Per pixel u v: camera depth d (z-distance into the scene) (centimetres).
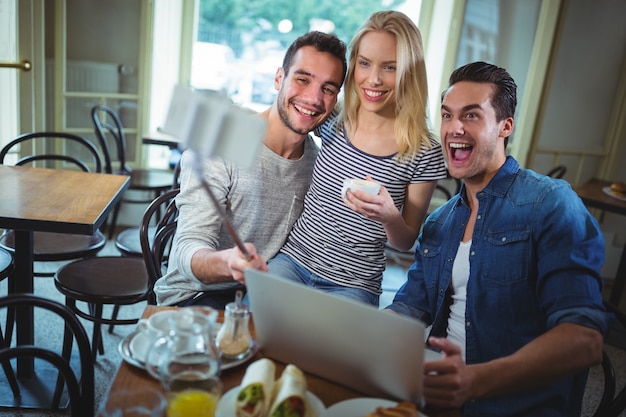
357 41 159
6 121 334
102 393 203
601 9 380
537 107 376
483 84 128
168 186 328
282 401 83
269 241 164
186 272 135
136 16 354
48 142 356
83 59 352
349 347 92
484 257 129
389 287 347
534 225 123
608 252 414
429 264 142
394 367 89
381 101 157
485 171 133
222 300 158
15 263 187
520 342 125
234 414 86
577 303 108
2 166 223
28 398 192
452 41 366
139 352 101
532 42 370
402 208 174
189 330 85
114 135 341
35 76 330
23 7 315
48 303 106
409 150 159
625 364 274
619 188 312
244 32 473
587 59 390
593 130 407
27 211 171
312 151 171
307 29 483
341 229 159
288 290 92
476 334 129
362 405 91
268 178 157
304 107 152
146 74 362
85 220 168
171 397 81
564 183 128
